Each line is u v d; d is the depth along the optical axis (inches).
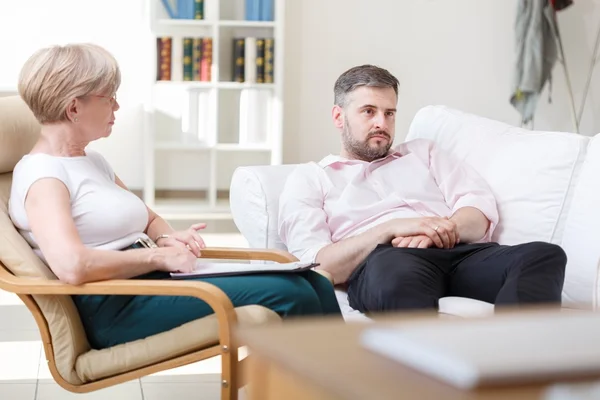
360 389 35.6
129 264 99.8
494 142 139.0
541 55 270.7
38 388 129.9
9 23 271.4
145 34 278.8
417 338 39.6
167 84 262.5
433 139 149.8
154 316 102.3
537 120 293.7
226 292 102.0
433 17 284.4
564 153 127.2
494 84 289.3
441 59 286.7
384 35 283.4
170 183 287.4
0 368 138.0
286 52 280.7
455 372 36.3
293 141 284.8
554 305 108.7
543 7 270.8
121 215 107.4
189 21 262.4
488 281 117.1
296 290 104.5
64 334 101.6
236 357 96.6
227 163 289.1
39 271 100.6
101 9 276.1
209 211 273.3
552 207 126.8
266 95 269.7
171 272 105.3
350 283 122.8
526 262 112.0
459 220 127.2
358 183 135.6
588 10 289.6
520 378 36.2
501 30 287.0
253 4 266.7
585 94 285.4
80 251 96.4
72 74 104.4
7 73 272.8
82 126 106.8
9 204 106.0
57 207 99.4
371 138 136.9
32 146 114.5
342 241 125.9
